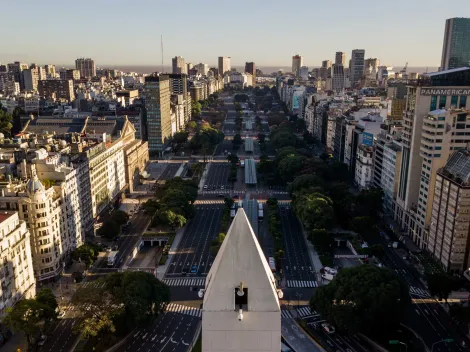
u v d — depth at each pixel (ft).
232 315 191.83
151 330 597.93
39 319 555.69
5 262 580.71
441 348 561.84
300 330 599.16
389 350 550.77
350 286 575.38
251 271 192.03
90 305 558.56
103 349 553.64
